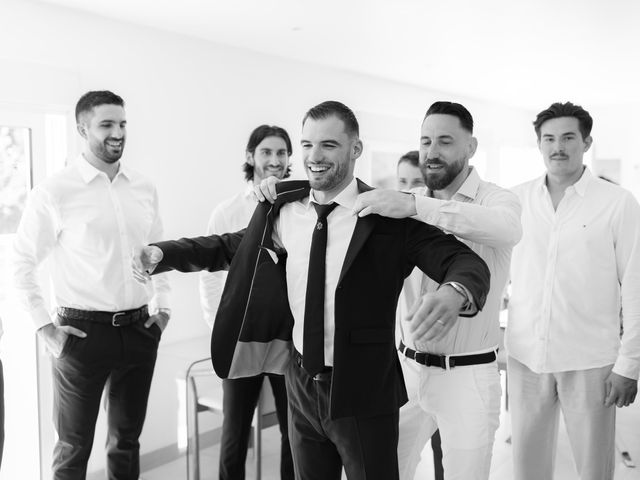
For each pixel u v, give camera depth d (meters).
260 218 1.64
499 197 1.83
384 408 1.53
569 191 2.29
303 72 4.73
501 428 4.16
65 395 2.66
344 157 1.53
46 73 3.15
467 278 1.28
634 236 2.19
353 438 1.56
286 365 1.75
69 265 2.66
